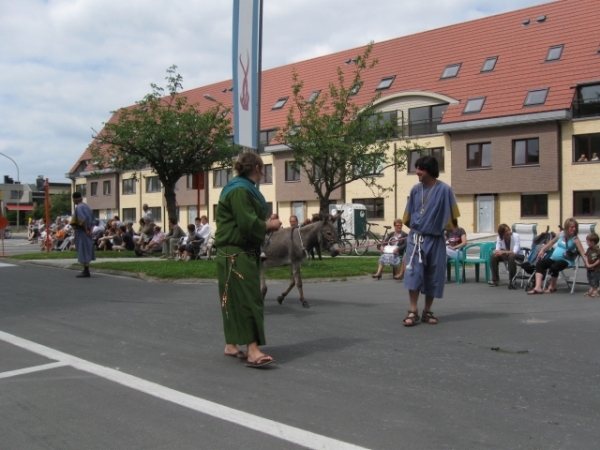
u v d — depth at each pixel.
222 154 24.11
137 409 4.71
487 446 3.90
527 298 10.73
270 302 10.30
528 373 5.60
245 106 10.16
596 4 36.47
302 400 4.89
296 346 6.86
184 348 6.85
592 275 10.98
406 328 7.84
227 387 5.28
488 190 34.97
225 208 5.94
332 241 9.45
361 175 25.23
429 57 40.84
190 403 4.84
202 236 19.27
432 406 4.70
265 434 4.14
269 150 44.31
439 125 35.72
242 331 5.91
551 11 38.03
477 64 37.81
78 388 5.29
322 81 45.84
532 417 4.43
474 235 33.91
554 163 32.66
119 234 24.75
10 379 5.61
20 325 8.34
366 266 16.44
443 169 36.94
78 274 15.14
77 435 4.19
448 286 12.92
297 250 9.68
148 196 56.88
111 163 24.36
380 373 5.67
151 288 12.48
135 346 6.97
